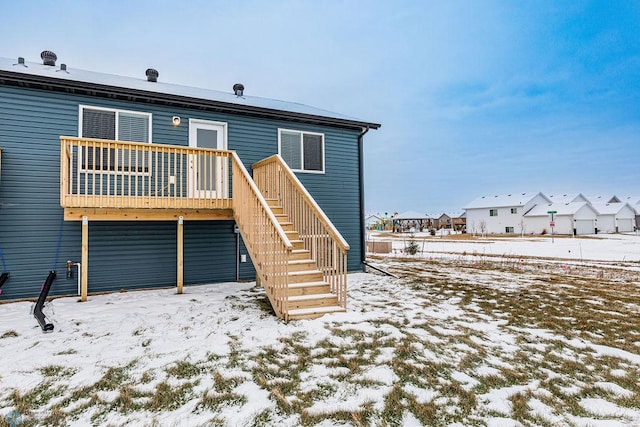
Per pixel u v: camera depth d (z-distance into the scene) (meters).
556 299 6.07
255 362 3.34
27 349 3.61
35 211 6.16
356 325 4.45
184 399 2.68
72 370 3.14
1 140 5.96
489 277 8.56
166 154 7.20
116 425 2.34
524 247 19.53
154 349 3.64
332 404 2.63
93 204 5.57
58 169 6.34
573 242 23.17
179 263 6.49
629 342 4.02
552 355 3.62
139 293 6.48
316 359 3.44
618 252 16.06
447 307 5.44
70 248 6.40
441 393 2.82
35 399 2.66
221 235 7.78
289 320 4.66
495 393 2.83
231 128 7.95
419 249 17.88
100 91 6.51
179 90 8.34
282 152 8.52
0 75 5.78
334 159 9.18
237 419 2.42
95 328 4.31
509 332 4.31
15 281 5.98
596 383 3.03
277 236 4.91
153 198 6.00
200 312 5.06
